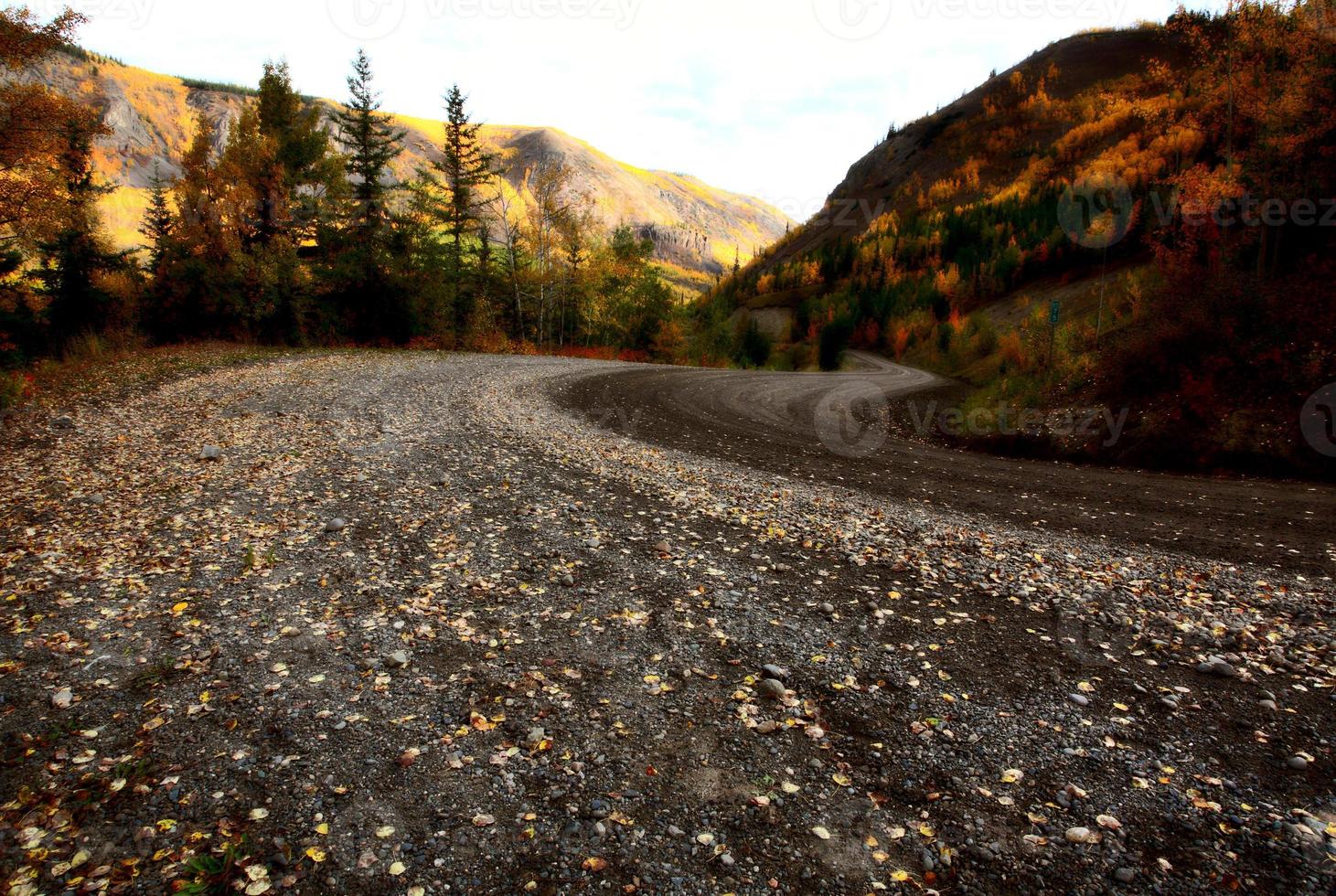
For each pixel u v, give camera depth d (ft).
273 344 89.20
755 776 10.98
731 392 78.13
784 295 429.79
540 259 127.13
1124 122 343.05
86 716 12.20
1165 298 48.85
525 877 8.82
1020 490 33.37
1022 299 226.38
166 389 52.39
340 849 9.21
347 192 103.60
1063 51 638.53
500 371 76.07
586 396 63.57
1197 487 33.17
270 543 21.50
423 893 8.49
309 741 11.65
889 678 14.14
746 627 16.52
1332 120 46.98
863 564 21.17
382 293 98.89
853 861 9.15
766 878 8.86
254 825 9.63
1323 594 18.66
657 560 21.16
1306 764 11.15
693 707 13.03
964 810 10.16
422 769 10.96
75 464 31.32
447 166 118.21
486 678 13.92
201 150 84.58
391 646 15.15
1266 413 37.47
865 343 313.73
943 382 139.44
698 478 33.27
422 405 50.67
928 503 30.45
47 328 68.08
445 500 26.94
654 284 157.69
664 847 9.39
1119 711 12.89
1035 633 16.40
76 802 10.00
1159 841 9.45
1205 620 17.10
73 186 70.85
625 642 15.67
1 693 12.83
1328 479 33.06
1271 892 8.48
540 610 17.30
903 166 643.86
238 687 13.33
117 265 75.87
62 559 19.77
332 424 41.65
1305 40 48.16
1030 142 488.02
